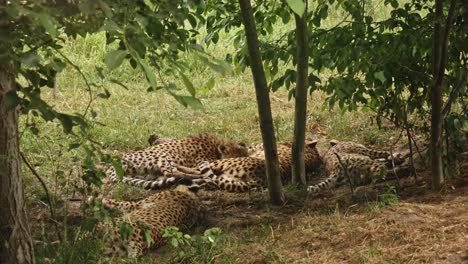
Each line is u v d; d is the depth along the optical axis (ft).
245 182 41.57
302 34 38.19
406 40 37.86
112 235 30.58
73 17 19.52
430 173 39.81
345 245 29.40
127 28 18.03
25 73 20.07
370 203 34.50
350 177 41.47
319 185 40.47
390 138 49.52
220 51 68.03
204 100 59.82
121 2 18.84
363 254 27.66
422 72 38.45
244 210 38.04
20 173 24.40
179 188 38.04
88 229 28.25
